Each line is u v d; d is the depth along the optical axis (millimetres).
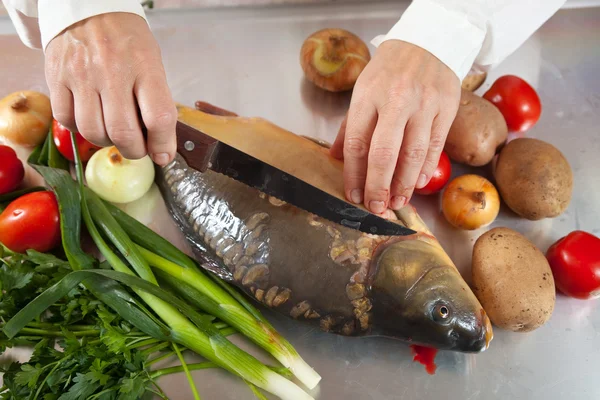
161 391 958
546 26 1547
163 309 1018
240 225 1031
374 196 912
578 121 1356
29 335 1022
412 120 896
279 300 1017
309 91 1437
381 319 980
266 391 1014
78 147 1200
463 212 1134
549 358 1038
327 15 1584
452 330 950
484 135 1184
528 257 1030
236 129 1118
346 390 1012
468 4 976
